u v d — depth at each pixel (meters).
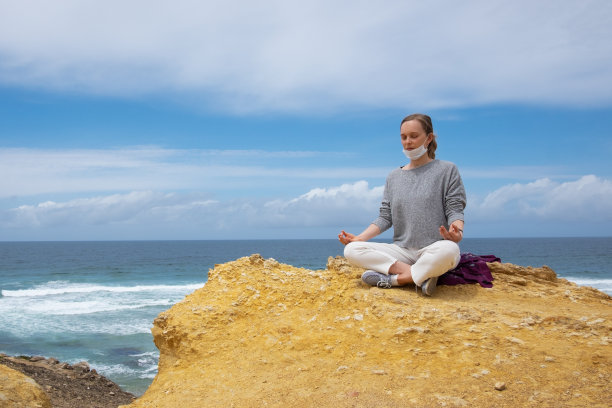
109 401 8.49
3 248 156.38
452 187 4.70
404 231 4.95
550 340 3.65
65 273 54.25
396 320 4.12
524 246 143.88
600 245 151.00
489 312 4.16
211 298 5.11
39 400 3.83
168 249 139.38
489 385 3.14
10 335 18.44
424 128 4.78
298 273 5.52
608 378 3.07
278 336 4.30
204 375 3.93
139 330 19.30
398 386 3.27
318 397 3.27
